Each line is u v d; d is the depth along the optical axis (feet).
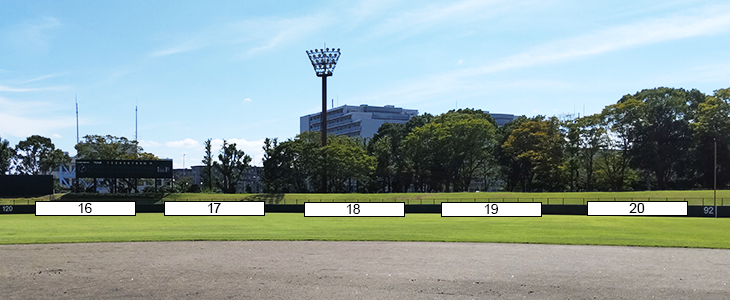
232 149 316.19
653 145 278.87
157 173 265.54
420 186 351.46
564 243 84.28
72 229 113.50
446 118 331.77
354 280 53.26
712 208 168.86
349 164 293.02
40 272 57.72
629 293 47.75
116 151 318.45
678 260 66.54
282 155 302.45
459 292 47.96
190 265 62.49
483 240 88.63
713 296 46.65
